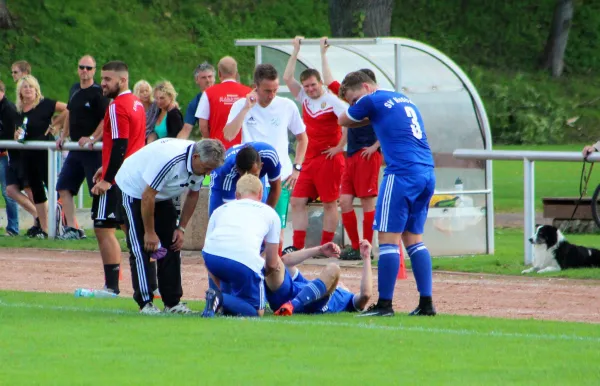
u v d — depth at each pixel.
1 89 39.38
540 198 57.22
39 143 38.19
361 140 32.22
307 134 32.41
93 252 35.78
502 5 129.25
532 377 15.63
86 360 16.81
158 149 21.50
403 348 18.00
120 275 29.52
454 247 35.94
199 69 34.25
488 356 17.31
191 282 29.25
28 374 15.73
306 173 32.59
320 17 123.56
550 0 130.38
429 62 37.19
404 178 22.09
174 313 22.27
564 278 29.81
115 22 111.44
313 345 18.25
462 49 125.06
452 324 21.00
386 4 62.16
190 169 21.36
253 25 119.69
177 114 36.94
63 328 19.89
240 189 22.41
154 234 21.88
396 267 22.38
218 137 30.75
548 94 116.62
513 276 30.38
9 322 20.64
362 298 23.19
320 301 22.73
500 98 110.12
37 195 39.22
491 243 36.50
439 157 36.97
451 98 37.16
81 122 34.53
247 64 112.38
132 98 25.95
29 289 27.53
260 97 28.17
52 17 108.62
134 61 107.38
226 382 15.19
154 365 16.44
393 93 22.67
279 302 22.80
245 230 21.89
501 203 55.41
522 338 19.16
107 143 25.94
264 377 15.55
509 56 124.69
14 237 39.16
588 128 109.19
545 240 30.92
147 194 21.39
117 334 19.23
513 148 102.94
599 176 69.62
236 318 21.45
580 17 129.38
